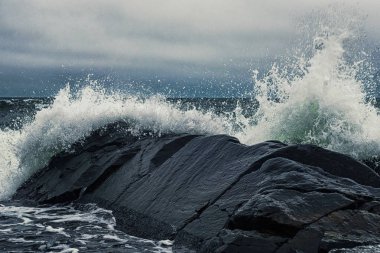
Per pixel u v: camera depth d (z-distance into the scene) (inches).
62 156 385.1
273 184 220.4
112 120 390.0
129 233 262.1
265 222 196.9
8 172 414.6
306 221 194.4
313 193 208.8
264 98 406.3
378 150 351.3
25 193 378.9
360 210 202.7
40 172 394.0
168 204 259.1
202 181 260.1
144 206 273.1
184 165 283.6
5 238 247.9
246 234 196.9
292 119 385.1
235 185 239.5
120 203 294.7
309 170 231.9
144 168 311.0
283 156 251.3
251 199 211.8
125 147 354.0
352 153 355.3
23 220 292.7
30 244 237.0
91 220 290.2
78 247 231.8
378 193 223.8
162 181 283.1
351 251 181.5
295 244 187.8
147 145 340.8
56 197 342.6
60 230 266.5
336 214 198.7
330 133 367.6
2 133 461.1
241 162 258.2
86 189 331.6
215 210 229.8
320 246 185.8
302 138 376.2
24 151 410.3
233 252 189.8
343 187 219.1
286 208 198.8
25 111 1029.8
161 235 243.4
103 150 363.3
